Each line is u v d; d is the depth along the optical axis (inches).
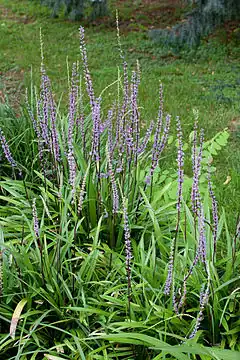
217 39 379.6
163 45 366.0
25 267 117.7
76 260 128.4
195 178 112.6
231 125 257.4
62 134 163.3
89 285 123.3
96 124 133.0
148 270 120.3
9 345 111.1
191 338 100.6
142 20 432.8
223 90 301.1
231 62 348.8
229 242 128.6
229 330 113.8
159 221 144.4
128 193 141.6
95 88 294.7
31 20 445.4
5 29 418.3
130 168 149.7
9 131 182.4
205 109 274.5
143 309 112.4
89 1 414.6
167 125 141.3
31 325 113.6
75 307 108.9
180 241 137.7
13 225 135.5
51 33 409.4
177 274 118.6
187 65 345.1
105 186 144.3
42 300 114.7
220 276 130.6
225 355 90.9
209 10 329.1
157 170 156.6
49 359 103.5
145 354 109.7
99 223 128.1
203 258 112.0
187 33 354.6
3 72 334.3
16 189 155.6
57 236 117.8
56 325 116.5
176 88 301.9
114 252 127.3
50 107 156.6
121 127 139.1
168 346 93.0
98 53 366.3
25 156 177.0
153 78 319.6
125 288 120.6
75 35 404.5
